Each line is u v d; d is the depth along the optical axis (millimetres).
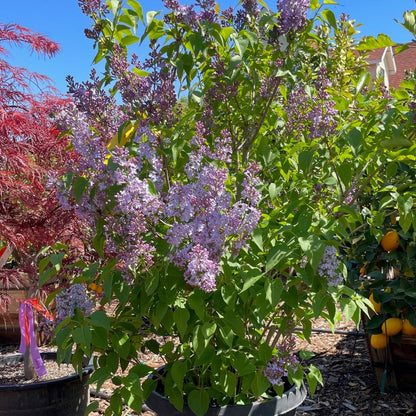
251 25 2682
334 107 2414
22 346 3146
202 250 1931
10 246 2967
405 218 2309
